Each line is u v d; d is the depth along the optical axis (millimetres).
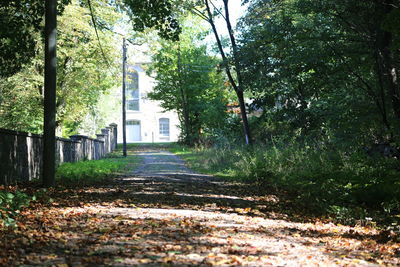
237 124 33812
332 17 18656
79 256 5312
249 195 13969
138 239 6359
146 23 18344
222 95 49281
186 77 49188
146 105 71812
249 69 21484
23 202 9406
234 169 21703
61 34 28094
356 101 17609
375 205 11625
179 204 11148
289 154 19922
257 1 21969
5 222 7113
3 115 31938
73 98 34219
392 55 15898
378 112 17234
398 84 16516
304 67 19188
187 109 50281
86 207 9984
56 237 6395
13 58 16953
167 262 4938
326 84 19500
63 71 32094
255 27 22141
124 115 38469
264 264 5008
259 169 19094
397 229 8594
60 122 35062
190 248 5758
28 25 16781
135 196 12445
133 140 72125
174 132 72750
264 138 29344
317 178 15258
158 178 18594
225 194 13938
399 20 12969
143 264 4879
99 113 54094
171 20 18344
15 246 5770
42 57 27000
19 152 15891
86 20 28219
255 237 6977
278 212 10688
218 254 5438
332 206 10656
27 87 29891
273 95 23109
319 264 5199
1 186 13180
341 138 17453
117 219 8250
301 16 20719
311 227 8648
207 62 49156
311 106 20812
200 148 41188
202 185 16328
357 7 16469
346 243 6961
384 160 14812
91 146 32406
